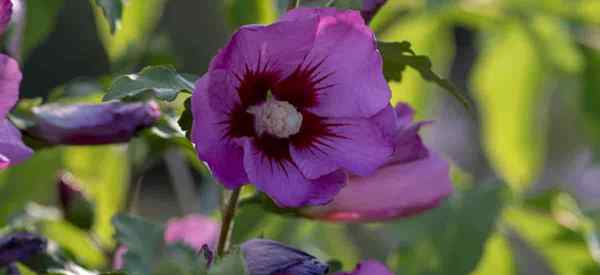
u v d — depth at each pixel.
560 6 1.03
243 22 0.83
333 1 0.68
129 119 0.70
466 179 0.92
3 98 0.64
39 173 0.89
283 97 0.67
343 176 0.66
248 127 0.66
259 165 0.65
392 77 0.69
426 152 0.68
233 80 0.65
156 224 0.77
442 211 0.88
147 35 0.93
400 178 0.69
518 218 0.98
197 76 0.65
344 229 0.99
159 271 0.63
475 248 0.87
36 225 0.88
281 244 0.65
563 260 0.98
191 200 1.01
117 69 0.92
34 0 0.88
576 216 0.97
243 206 0.71
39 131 0.71
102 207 0.93
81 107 0.71
